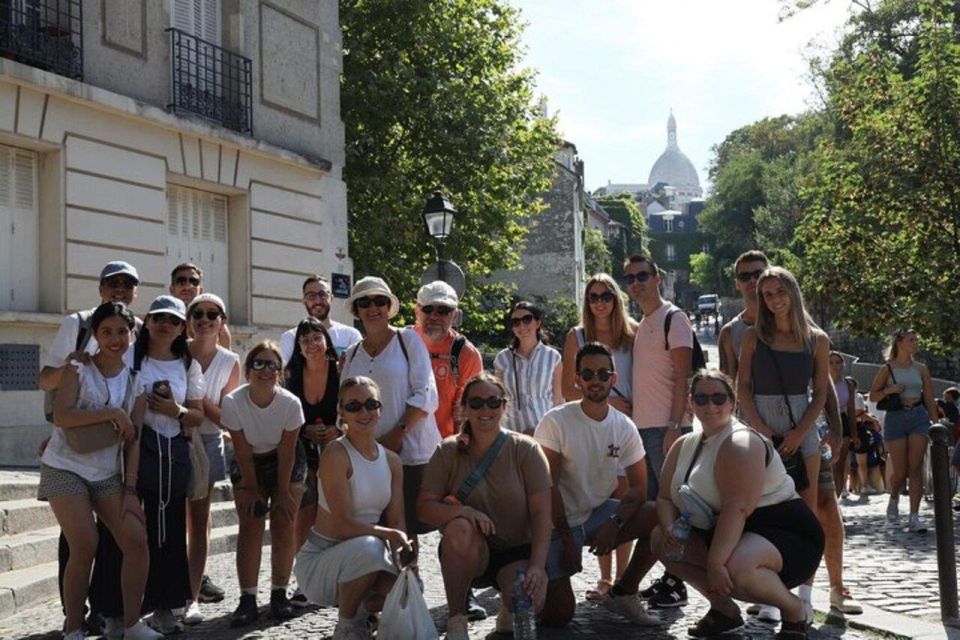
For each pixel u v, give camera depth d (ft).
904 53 112.47
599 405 22.76
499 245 92.89
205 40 55.88
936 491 22.34
